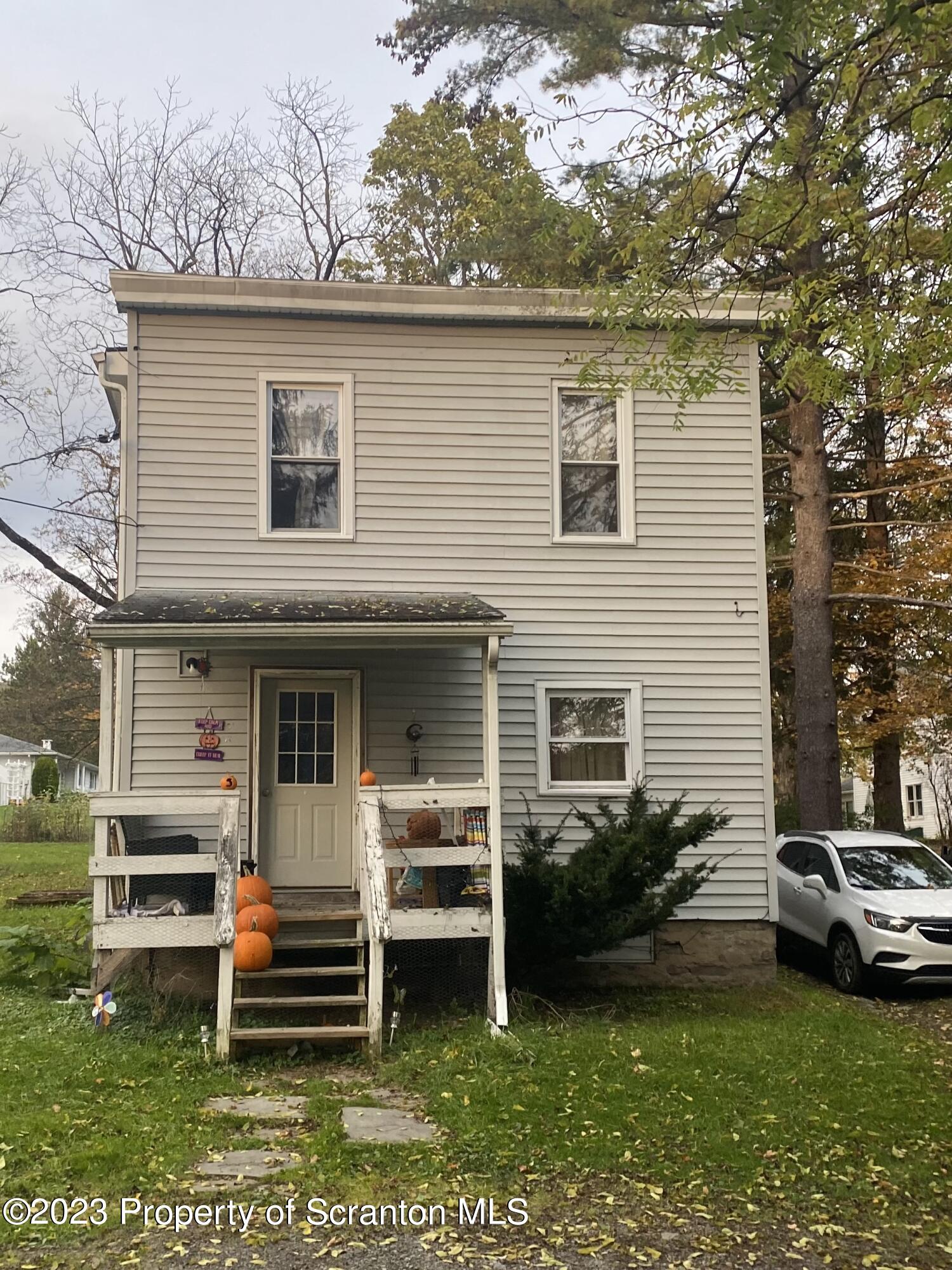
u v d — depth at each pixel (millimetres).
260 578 11672
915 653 22125
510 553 12078
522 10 15797
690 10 9266
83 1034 8891
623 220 10320
